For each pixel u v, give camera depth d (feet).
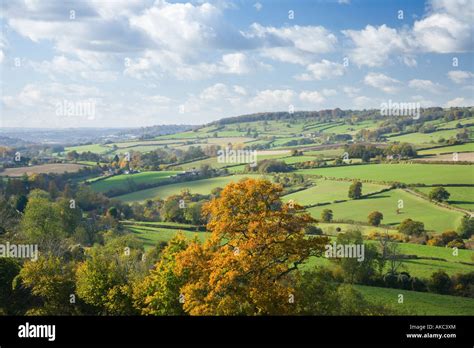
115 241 221.87
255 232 115.34
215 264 112.27
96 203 287.69
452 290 170.19
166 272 128.67
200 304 110.73
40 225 235.20
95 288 143.74
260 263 112.68
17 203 272.31
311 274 122.52
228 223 117.60
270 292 109.70
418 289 173.27
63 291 147.84
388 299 159.02
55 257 175.94
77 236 242.37
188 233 249.75
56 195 284.00
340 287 131.23
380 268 181.88
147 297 128.36
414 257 196.44
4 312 142.92
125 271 168.04
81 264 167.02
